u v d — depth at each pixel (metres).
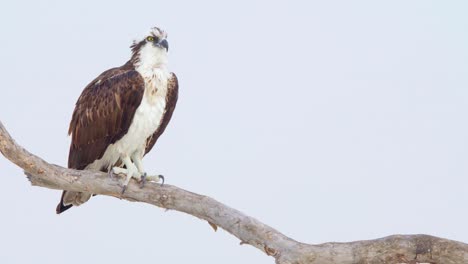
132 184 11.40
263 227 10.08
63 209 12.69
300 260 9.59
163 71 12.87
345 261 9.35
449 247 8.77
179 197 11.02
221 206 10.57
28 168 10.64
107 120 12.63
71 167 13.28
